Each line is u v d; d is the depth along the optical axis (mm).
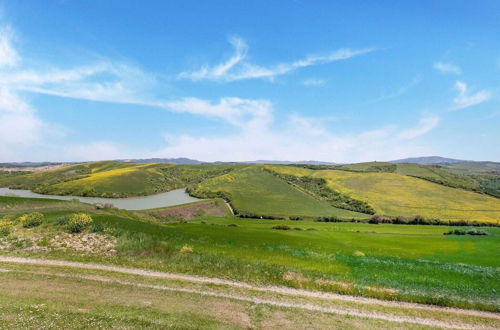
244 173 178000
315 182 160875
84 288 18766
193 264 26547
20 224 34812
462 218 102875
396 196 132000
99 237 32625
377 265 30719
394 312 19016
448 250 51188
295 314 17312
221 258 29031
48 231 33156
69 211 44281
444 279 26250
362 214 109875
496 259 44219
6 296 16172
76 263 24875
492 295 22469
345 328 15836
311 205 119938
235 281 23219
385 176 167500
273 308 17953
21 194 126812
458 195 133875
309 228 76562
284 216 100438
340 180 162125
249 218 97688
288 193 138500
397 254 45500
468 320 18422
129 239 32938
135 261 26516
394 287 23547
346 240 57344
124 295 18031
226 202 122188
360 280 24938
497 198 131250
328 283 23766
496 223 95125
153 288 19906
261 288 22062
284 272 25750
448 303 20906
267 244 42375
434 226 90188
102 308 15562
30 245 28609
